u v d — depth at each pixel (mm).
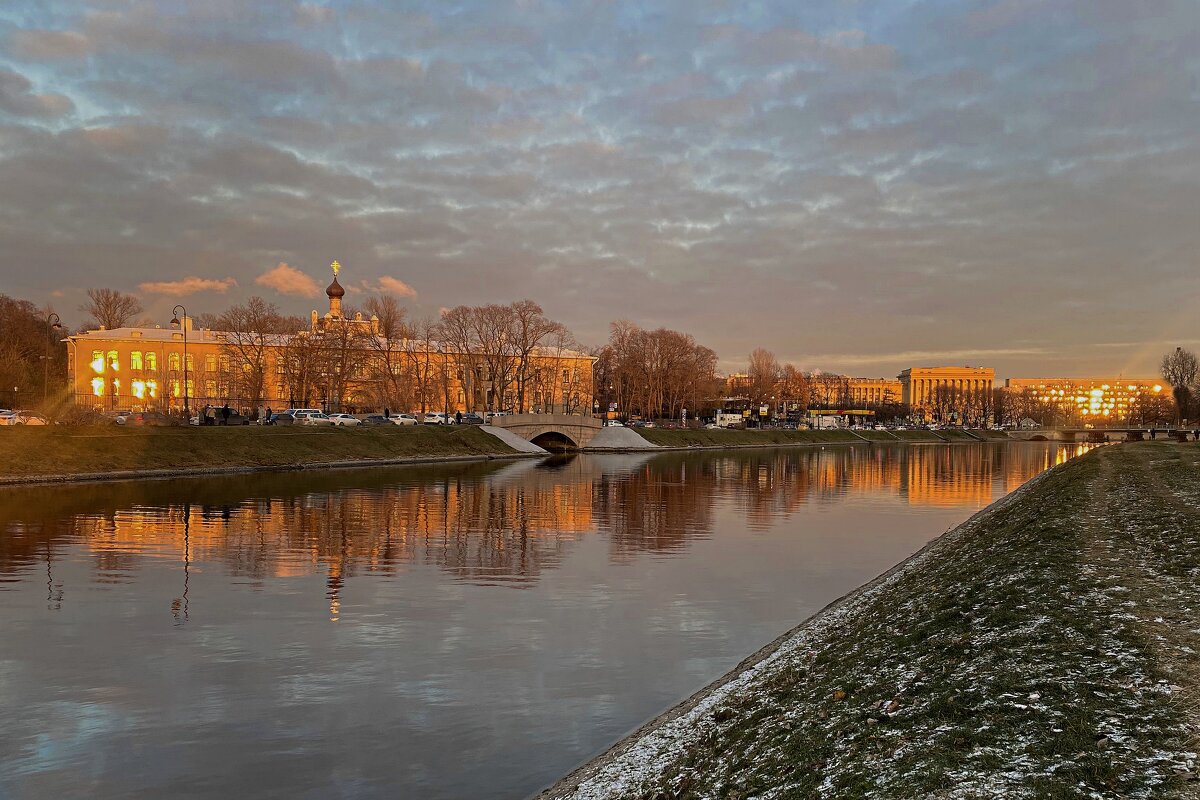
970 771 10320
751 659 21875
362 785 15023
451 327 147125
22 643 23266
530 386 174375
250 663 21797
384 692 19781
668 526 48719
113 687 19906
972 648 15867
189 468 74438
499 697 19516
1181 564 20438
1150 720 11094
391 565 35000
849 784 10844
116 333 165625
